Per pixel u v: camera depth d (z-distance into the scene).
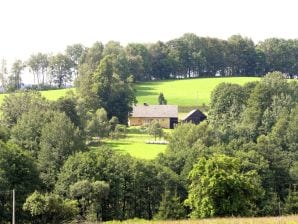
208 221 48.62
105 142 148.62
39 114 126.81
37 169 95.56
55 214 79.31
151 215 98.12
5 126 131.62
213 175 74.31
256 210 96.00
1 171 86.06
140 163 99.31
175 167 110.00
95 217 89.19
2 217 83.44
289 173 110.75
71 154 107.94
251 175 84.62
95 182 89.38
